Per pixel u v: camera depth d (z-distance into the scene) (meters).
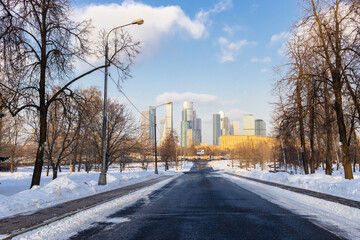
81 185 15.41
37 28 14.67
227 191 15.40
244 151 79.31
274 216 7.78
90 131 27.12
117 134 28.02
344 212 8.22
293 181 20.09
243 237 5.53
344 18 17.52
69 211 8.62
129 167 77.69
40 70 15.38
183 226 6.57
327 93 19.69
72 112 17.28
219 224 6.77
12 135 31.77
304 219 7.30
